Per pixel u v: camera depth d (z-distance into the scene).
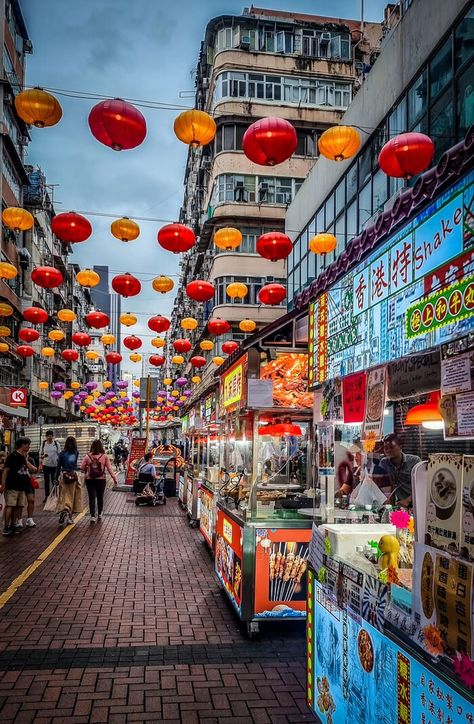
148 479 14.48
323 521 4.27
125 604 5.66
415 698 2.11
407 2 10.85
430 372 2.46
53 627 4.93
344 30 27.25
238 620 5.30
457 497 1.94
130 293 8.64
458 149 2.09
